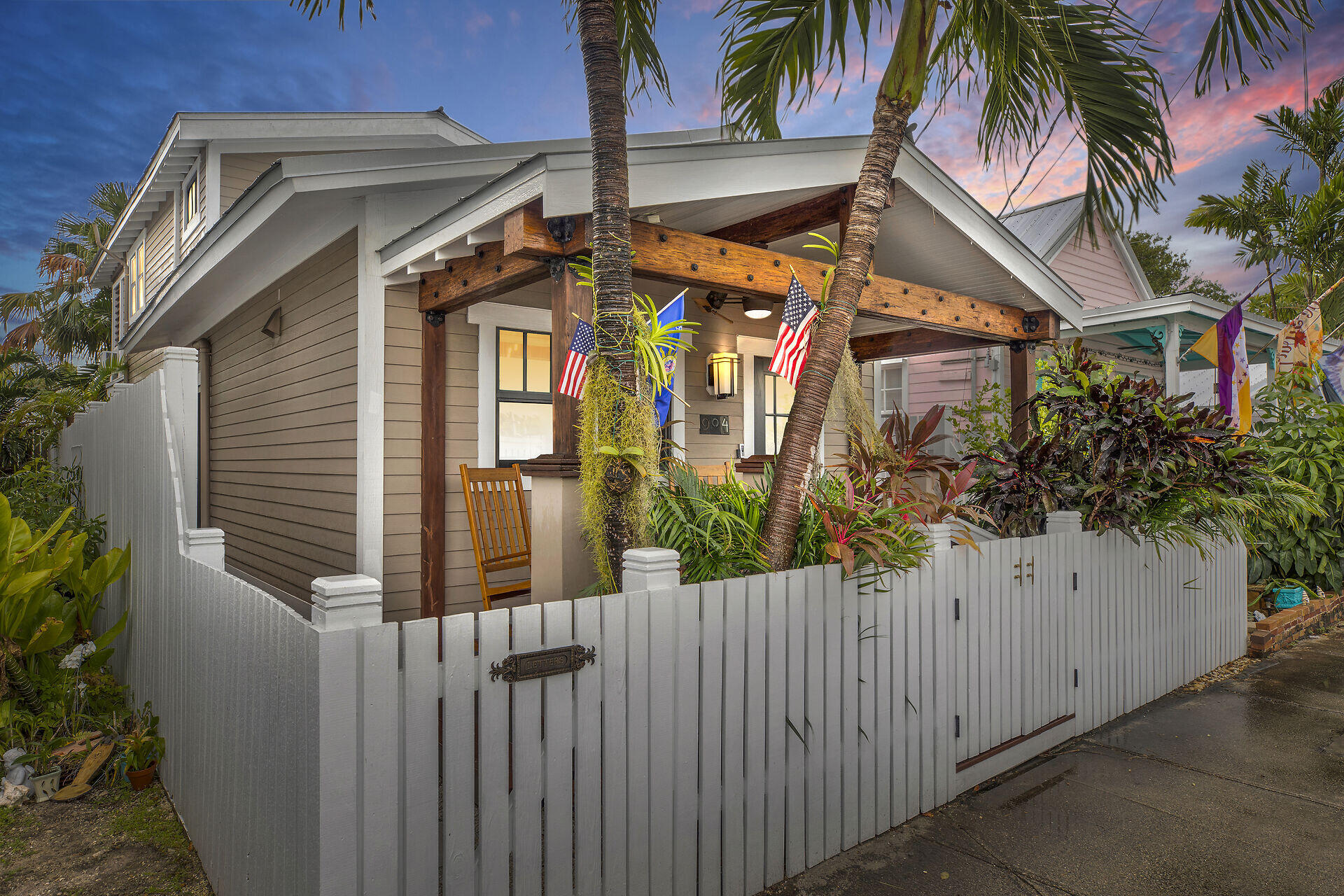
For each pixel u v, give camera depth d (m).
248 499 7.75
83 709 4.14
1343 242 13.38
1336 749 3.94
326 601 1.74
